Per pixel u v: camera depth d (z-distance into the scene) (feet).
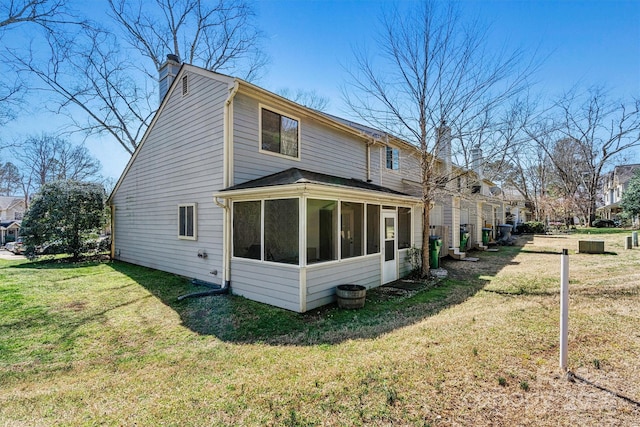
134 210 35.91
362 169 36.58
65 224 39.50
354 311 18.58
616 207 118.21
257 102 25.27
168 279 26.76
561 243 55.62
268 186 19.36
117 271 30.91
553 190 113.19
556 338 13.15
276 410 8.66
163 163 30.83
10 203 126.82
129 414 8.64
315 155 30.42
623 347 12.16
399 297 21.91
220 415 8.50
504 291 22.36
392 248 27.81
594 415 8.20
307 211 18.79
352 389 9.57
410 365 11.01
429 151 27.66
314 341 13.75
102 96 51.13
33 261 39.09
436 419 8.14
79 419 8.47
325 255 20.27
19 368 11.74
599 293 20.58
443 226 40.14
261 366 11.40
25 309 18.80
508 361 11.19
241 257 22.02
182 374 10.97
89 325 16.19
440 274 29.25
